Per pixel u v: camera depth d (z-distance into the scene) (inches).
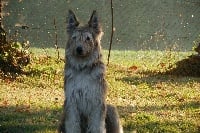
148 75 896.9
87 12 1809.8
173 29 1648.6
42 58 998.4
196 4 1547.7
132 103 637.9
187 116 560.4
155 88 764.6
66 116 402.9
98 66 403.9
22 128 479.8
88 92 396.5
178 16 1662.2
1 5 908.0
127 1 1754.4
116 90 730.8
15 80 786.8
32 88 733.3
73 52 401.7
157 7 1712.6
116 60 1135.6
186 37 1520.7
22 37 1624.0
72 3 1823.3
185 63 914.1
